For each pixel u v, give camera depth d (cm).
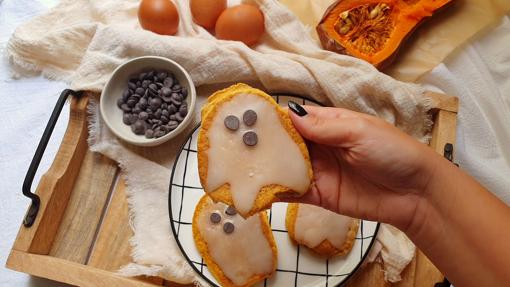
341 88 41
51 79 47
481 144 44
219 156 30
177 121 42
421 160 31
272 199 30
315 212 38
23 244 38
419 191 32
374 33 43
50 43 45
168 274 37
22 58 46
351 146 32
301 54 43
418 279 38
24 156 45
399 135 31
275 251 38
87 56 43
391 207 34
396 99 40
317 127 31
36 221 39
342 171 35
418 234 33
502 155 44
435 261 32
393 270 38
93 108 42
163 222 40
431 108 41
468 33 44
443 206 31
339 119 31
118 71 42
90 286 37
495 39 45
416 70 44
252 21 43
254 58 41
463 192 31
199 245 38
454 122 40
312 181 32
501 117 44
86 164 42
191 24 45
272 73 41
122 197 41
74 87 42
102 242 40
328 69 41
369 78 40
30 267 38
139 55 43
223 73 42
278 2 44
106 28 43
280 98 42
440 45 44
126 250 40
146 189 41
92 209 41
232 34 43
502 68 45
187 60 42
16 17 49
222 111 31
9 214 44
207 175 30
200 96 44
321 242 37
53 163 41
